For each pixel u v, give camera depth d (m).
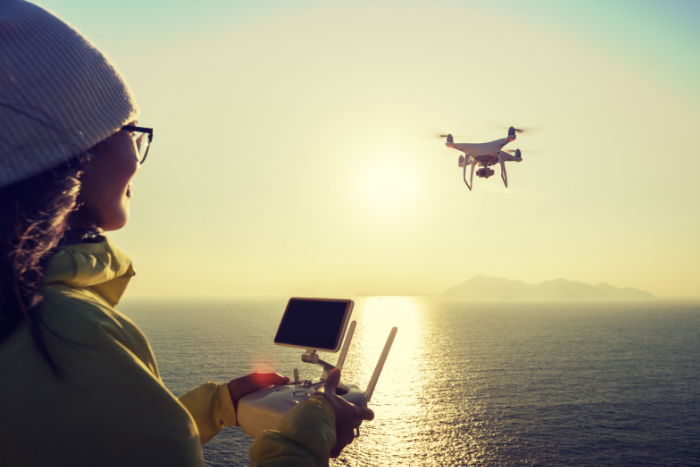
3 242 1.02
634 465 109.56
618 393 180.50
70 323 1.07
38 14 1.17
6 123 1.04
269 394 2.23
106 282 1.42
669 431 135.00
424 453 117.56
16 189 1.05
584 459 113.50
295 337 2.74
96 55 1.27
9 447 1.00
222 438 119.94
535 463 111.38
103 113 1.21
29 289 1.03
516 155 24.94
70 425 1.01
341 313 2.63
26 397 1.00
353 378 199.75
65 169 1.13
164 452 1.06
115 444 1.02
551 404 164.00
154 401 1.09
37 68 1.10
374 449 119.62
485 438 128.62
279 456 1.40
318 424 1.51
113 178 1.35
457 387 188.75
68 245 1.25
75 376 1.03
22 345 1.03
